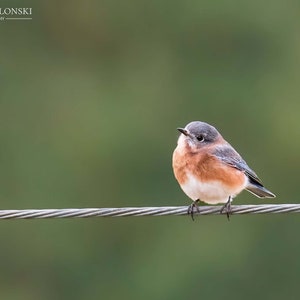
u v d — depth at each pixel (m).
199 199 13.27
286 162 25.16
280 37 26.02
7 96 25.98
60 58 26.38
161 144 25.02
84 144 24.94
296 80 25.81
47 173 24.95
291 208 12.20
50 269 24.33
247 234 23.97
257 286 23.92
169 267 23.91
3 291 24.30
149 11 26.38
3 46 26.30
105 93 25.80
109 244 24.22
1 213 11.83
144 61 26.31
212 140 13.27
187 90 25.86
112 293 24.20
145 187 24.69
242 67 25.95
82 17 26.41
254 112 25.55
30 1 26.31
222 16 26.00
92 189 24.70
